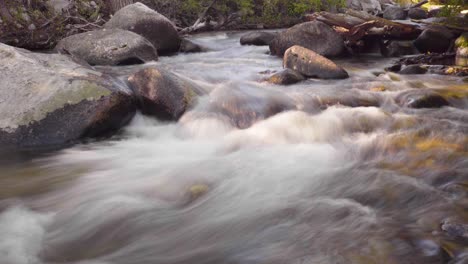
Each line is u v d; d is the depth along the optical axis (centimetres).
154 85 517
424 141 436
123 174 389
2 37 1055
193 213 313
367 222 287
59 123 452
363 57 923
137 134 499
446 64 810
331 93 581
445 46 920
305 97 560
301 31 907
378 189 336
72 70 509
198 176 378
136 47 842
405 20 1669
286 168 389
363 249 255
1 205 331
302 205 317
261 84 643
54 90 464
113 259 260
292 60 704
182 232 288
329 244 264
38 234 288
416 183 342
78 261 257
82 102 461
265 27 1611
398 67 774
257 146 452
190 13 1527
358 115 514
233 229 289
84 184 369
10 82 479
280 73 656
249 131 486
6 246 272
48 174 392
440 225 277
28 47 1067
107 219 307
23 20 1116
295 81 655
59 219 309
